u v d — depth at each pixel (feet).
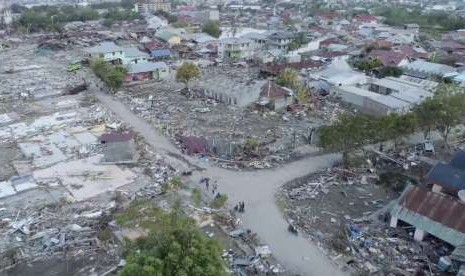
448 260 118.73
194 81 310.04
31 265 120.78
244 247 128.88
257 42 455.63
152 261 80.84
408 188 142.92
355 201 157.69
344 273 118.62
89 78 332.39
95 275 116.47
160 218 120.37
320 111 256.73
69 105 265.54
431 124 197.77
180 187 162.40
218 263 86.17
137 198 155.02
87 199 156.04
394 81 298.56
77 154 193.57
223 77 331.57
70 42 490.08
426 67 329.93
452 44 448.65
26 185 164.45
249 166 182.80
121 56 371.35
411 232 135.85
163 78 336.08
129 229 133.49
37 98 280.72
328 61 379.55
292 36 458.50
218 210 148.25
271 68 338.75
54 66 379.55
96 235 133.49
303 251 128.16
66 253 125.70
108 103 270.67
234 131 222.89
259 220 143.74
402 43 460.14
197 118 243.19
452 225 127.85
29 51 458.50
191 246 85.56
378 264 121.80
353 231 135.95
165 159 188.34
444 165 164.96
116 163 183.73
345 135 170.91
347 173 176.35
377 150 199.00
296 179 172.24
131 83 320.70
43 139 211.00
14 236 133.69
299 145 205.36
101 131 221.05
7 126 228.63
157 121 236.84
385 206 148.87
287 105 263.49
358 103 261.65
